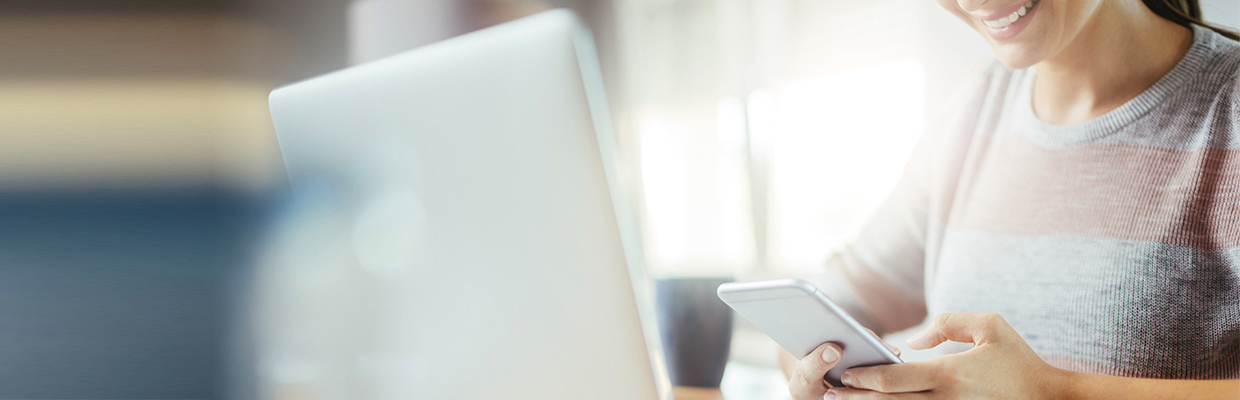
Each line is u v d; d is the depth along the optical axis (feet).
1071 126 3.75
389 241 1.55
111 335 6.18
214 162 5.96
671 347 2.88
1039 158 3.91
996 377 2.38
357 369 1.64
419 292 1.52
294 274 1.74
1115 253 3.60
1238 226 3.20
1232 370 3.27
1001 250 4.08
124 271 6.25
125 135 6.32
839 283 4.96
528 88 1.29
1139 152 3.51
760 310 1.74
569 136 1.26
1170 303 3.42
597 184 1.26
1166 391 2.69
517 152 1.32
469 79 1.36
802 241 6.18
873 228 4.79
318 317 1.70
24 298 6.40
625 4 7.34
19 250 6.42
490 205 1.38
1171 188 3.42
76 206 6.41
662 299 2.91
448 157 1.42
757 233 6.64
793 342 1.89
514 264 1.37
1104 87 3.59
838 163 5.73
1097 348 3.67
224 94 5.97
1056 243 3.84
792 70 6.13
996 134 4.14
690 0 7.01
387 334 1.58
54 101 6.55
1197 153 3.33
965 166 4.30
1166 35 3.38
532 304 1.37
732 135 6.79
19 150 6.58
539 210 1.32
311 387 1.72
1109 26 3.52
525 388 1.41
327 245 1.66
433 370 1.52
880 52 5.21
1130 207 3.55
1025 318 3.97
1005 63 4.06
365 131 1.55
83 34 6.47
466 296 1.45
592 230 1.28
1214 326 3.30
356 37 5.90
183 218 5.94
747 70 6.63
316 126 1.65
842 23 5.60
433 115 1.43
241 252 5.63
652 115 7.33
